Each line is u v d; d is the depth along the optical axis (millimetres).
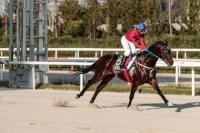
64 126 11047
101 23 49906
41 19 19406
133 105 13664
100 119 11977
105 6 49062
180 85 18859
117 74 13672
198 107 13930
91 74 24281
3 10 51531
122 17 47562
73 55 34094
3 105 14320
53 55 34469
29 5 19047
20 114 12719
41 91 17906
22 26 19422
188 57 31562
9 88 19047
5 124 11312
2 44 41938
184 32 46344
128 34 13633
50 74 24094
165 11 58812
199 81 21359
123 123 11422
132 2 46844
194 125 11148
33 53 19375
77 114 12727
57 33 51875
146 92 17297
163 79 22062
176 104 14508
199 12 44531
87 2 50500
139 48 13398
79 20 52062
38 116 12414
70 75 23422
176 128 10789
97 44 39094
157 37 40219
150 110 13430
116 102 14977
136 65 13258
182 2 54406
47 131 10461
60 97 16094
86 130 10570
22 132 10367
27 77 19250
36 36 19391
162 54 13016
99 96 16375
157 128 10797
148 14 45938
